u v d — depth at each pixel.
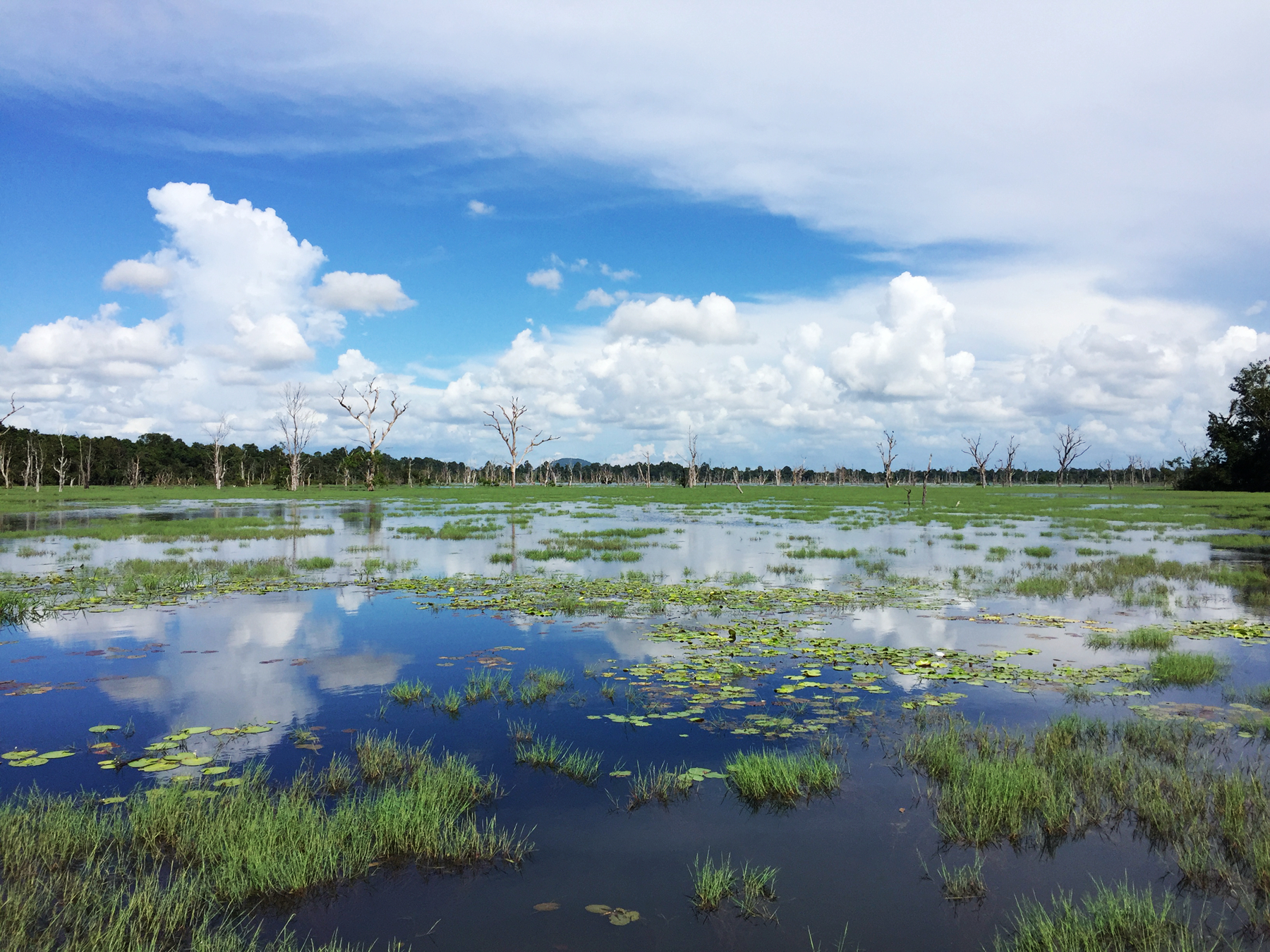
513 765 6.38
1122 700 8.12
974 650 10.35
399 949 3.97
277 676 9.05
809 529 32.25
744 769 5.88
